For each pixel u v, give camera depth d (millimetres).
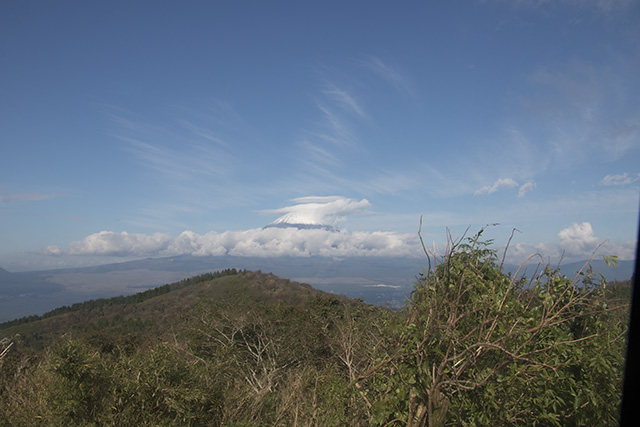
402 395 3283
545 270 3801
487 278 3895
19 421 4941
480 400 3268
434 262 3449
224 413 6152
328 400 4879
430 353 3299
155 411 5266
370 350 4551
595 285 3619
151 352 5867
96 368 5109
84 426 4742
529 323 3414
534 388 3291
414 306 3539
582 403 3473
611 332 3605
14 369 6352
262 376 10211
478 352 3215
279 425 6379
